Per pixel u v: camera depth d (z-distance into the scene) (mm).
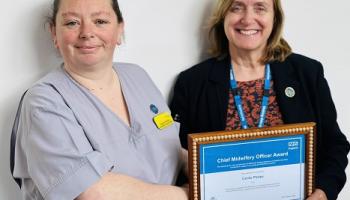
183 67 1728
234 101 1586
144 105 1372
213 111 1582
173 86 1724
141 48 1623
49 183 1092
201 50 1747
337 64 1969
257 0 1547
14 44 1405
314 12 1869
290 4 1821
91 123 1203
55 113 1122
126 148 1251
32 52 1434
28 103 1153
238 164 1228
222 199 1236
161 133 1361
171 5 1648
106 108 1252
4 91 1421
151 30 1629
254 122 1554
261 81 1608
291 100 1567
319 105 1617
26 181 1259
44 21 1429
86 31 1192
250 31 1565
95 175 1093
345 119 2047
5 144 1449
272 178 1265
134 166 1248
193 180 1196
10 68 1414
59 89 1191
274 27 1645
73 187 1076
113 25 1266
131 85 1385
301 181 1294
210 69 1647
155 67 1668
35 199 1229
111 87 1331
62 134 1107
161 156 1326
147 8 1604
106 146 1208
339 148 1646
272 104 1576
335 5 1896
